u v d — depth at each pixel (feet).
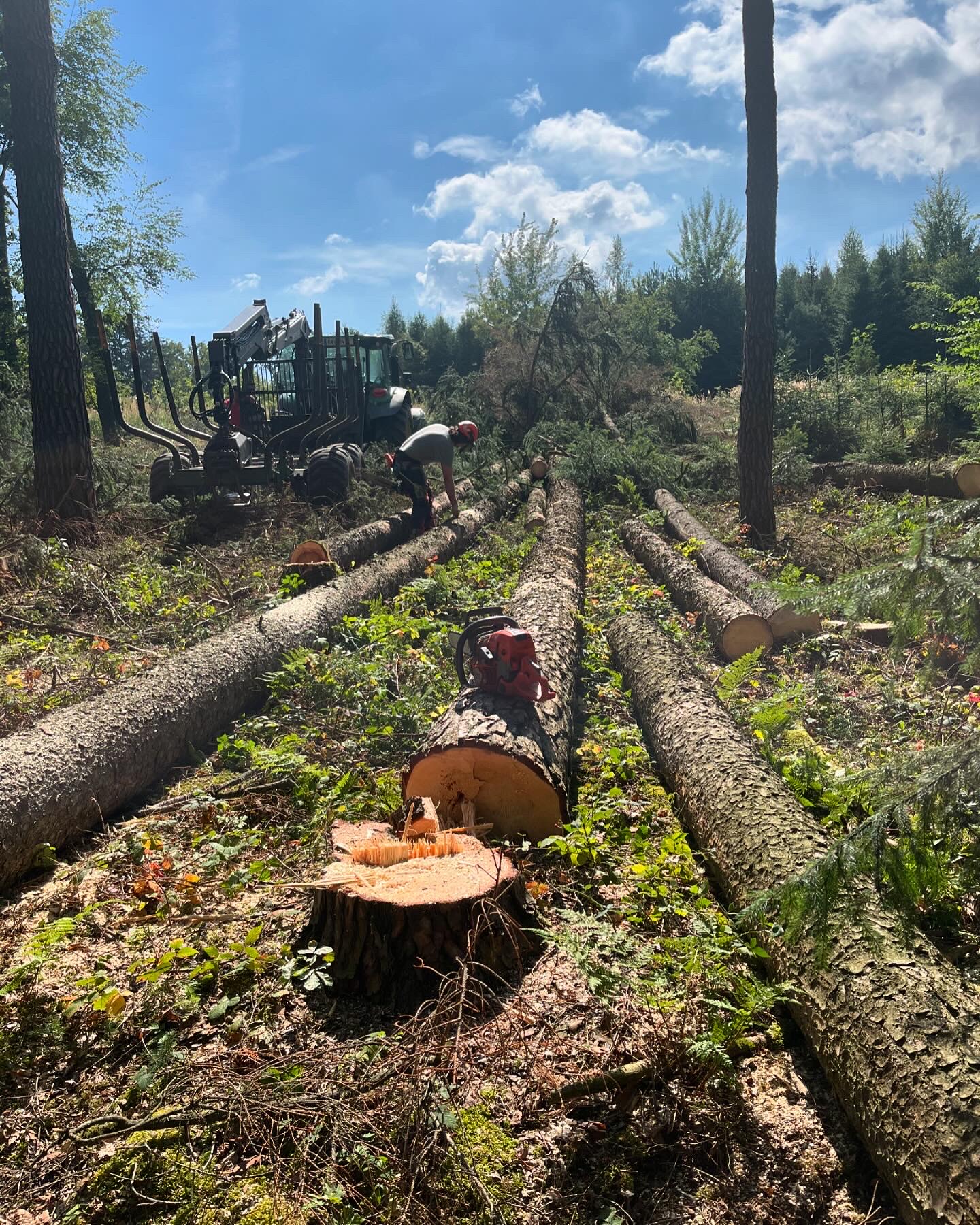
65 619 25.58
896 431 56.54
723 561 30.71
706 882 12.84
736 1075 9.21
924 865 8.54
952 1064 7.71
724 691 19.16
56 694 19.21
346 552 31.58
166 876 12.93
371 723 18.17
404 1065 8.91
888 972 8.79
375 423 49.60
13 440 46.29
